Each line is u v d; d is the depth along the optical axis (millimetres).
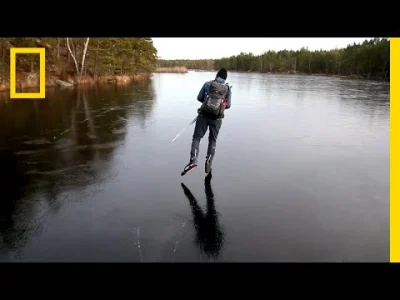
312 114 10641
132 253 2770
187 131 7777
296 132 7762
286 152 5988
